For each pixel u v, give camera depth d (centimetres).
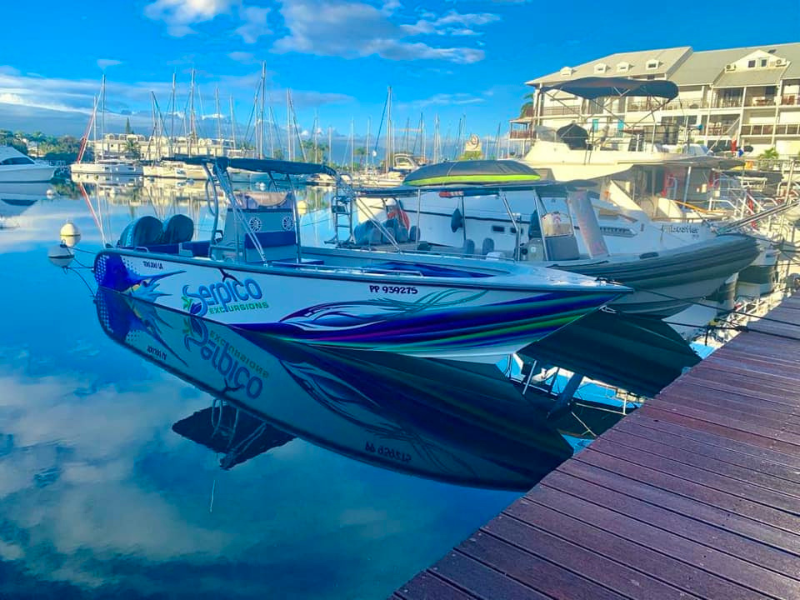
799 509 324
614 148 1309
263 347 846
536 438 579
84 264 1528
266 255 922
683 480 354
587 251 1064
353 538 399
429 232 1298
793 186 1797
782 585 265
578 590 261
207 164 888
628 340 977
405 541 396
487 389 718
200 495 451
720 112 4247
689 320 1126
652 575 271
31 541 389
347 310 784
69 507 432
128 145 8262
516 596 257
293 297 820
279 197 939
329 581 355
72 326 947
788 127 4106
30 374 730
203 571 361
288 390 686
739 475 361
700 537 299
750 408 466
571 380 757
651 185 1234
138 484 467
